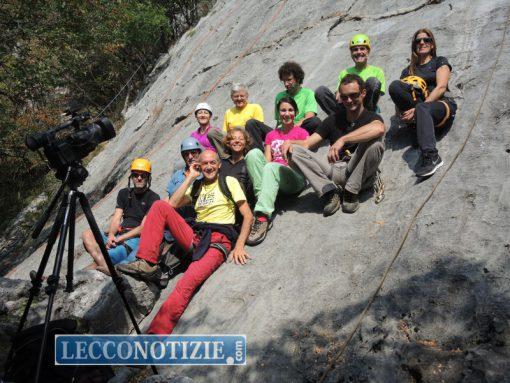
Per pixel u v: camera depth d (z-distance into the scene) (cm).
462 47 544
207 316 369
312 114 521
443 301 289
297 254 388
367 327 298
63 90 1653
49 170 1469
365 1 831
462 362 255
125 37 1451
